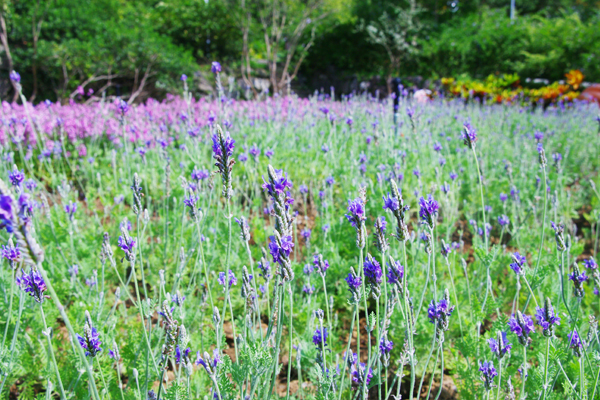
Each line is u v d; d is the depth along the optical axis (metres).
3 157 3.95
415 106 8.23
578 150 7.11
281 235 1.33
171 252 3.46
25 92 14.90
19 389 2.40
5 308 2.17
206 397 1.84
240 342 1.83
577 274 1.82
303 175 5.22
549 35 19.39
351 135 6.24
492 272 3.13
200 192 3.53
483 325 2.85
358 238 1.50
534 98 14.15
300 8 19.25
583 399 1.66
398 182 3.97
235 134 6.43
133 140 5.83
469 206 4.89
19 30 14.02
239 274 3.06
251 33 21.89
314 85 26.41
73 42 14.26
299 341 2.44
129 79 16.59
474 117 8.38
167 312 1.44
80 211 4.07
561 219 4.28
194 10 21.45
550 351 1.78
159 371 2.00
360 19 24.19
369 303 3.17
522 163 5.29
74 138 6.20
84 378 2.02
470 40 21.16
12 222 0.92
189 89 16.83
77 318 2.32
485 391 1.83
